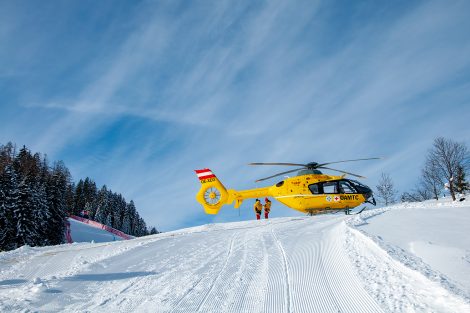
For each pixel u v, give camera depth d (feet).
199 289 23.95
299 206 67.05
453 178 121.70
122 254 38.86
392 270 23.65
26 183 135.03
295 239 39.04
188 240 45.88
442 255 25.11
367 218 45.68
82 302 23.02
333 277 23.97
